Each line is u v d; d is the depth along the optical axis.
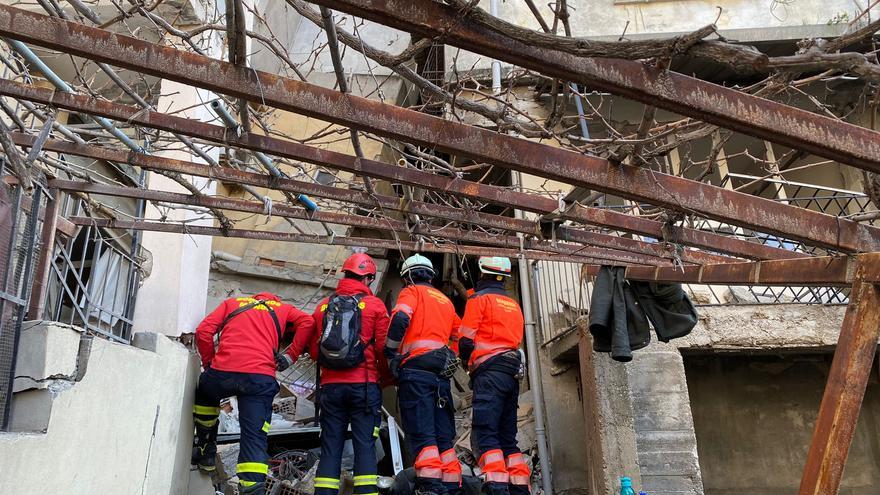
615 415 6.13
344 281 5.36
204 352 4.88
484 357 5.41
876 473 7.30
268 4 8.55
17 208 2.91
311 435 6.91
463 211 4.28
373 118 2.48
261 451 4.65
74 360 3.00
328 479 4.84
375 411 5.10
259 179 3.97
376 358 5.31
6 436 2.44
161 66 2.28
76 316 4.15
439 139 2.55
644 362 6.53
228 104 3.88
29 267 3.08
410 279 5.57
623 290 5.21
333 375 5.06
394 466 6.46
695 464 6.14
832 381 2.96
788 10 9.41
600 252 4.93
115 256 4.46
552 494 7.30
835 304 6.77
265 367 4.82
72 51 2.23
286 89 2.40
